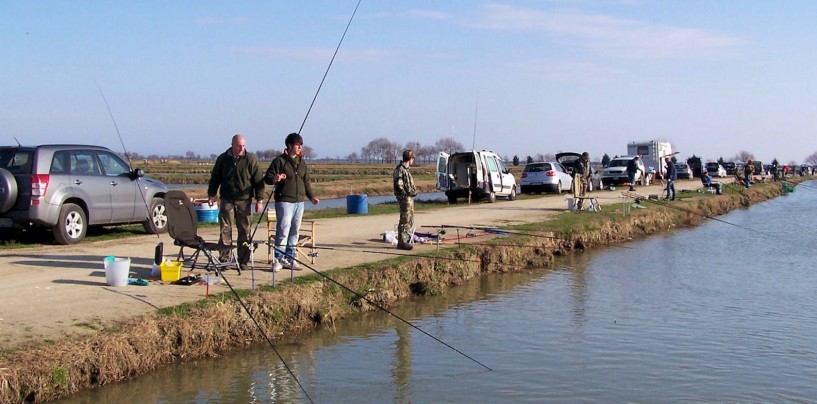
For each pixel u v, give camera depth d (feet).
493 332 37.52
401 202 50.11
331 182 193.16
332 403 27.20
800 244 72.95
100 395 26.27
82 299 32.30
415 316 40.37
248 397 27.30
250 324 32.99
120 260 35.42
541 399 28.19
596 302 44.83
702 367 32.37
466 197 103.30
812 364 32.99
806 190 193.47
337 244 52.49
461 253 51.52
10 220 46.62
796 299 46.50
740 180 168.76
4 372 24.03
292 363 31.37
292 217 39.93
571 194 118.32
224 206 39.55
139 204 53.83
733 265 59.57
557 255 62.64
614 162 147.74
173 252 46.19
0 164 47.50
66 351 26.17
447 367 31.76
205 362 30.45
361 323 38.27
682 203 103.24
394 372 30.86
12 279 36.29
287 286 36.86
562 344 35.63
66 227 48.26
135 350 28.35
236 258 38.93
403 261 45.80
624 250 67.31
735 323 40.11
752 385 30.14
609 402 28.02
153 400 26.45
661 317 41.27
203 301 32.65
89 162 50.93
